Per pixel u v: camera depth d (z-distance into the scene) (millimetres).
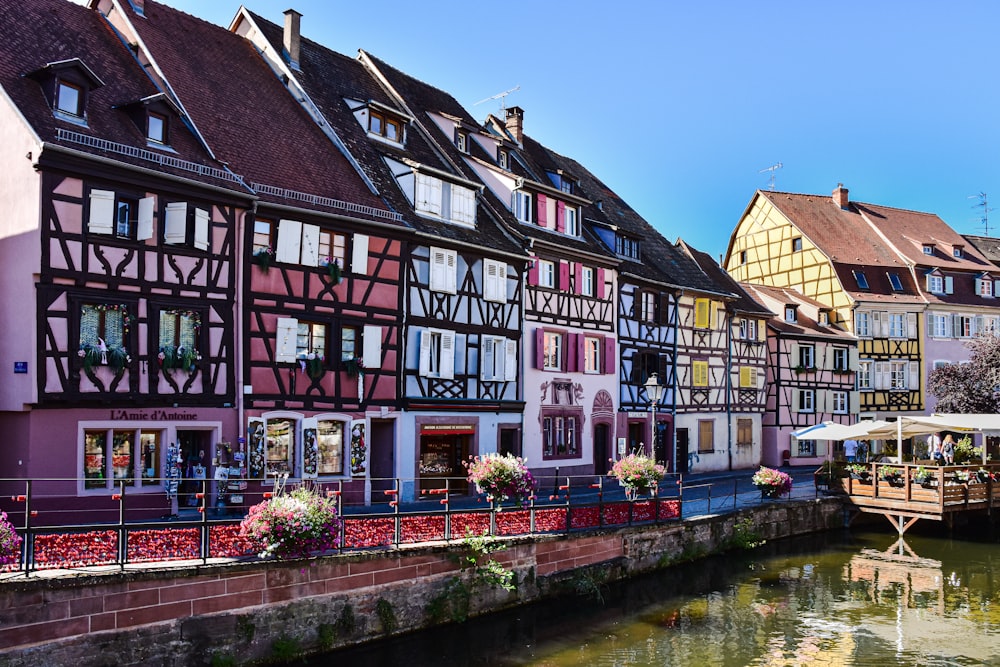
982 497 21812
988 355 30812
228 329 15352
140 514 14031
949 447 28062
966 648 12883
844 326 36812
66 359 13195
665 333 28453
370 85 23656
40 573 9375
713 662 12055
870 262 38250
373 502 18297
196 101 17156
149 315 14195
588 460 24422
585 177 31625
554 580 14742
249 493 14711
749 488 24469
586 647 12562
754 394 32906
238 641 10562
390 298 18328
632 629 13516
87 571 9586
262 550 11000
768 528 20734
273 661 10836
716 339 31000
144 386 14102
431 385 19391
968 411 30875
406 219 19047
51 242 13070
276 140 18188
